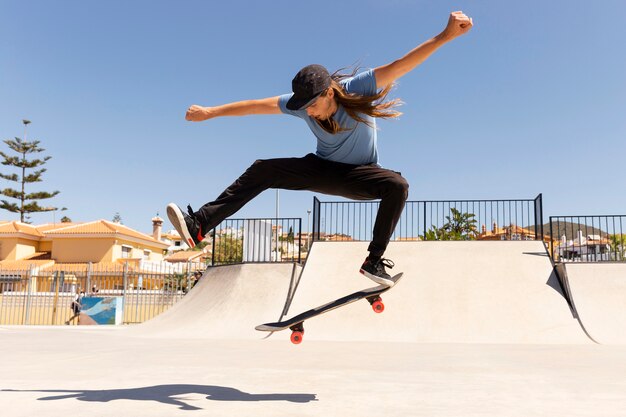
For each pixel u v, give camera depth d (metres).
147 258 44.31
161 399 3.33
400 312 12.02
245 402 3.23
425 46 2.98
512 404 3.25
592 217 14.03
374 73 3.10
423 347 8.87
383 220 3.36
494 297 12.21
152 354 7.20
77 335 12.04
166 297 22.41
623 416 2.87
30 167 51.59
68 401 3.23
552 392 3.79
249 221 15.84
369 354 7.30
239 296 13.68
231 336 11.85
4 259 40.03
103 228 40.16
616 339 10.59
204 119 3.59
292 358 6.59
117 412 2.86
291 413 2.85
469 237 21.03
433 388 3.95
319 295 12.92
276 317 12.52
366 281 13.20
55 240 39.72
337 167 3.30
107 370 5.19
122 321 21.08
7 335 11.89
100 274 23.47
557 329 11.09
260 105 3.48
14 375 4.77
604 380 4.53
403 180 3.27
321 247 14.70
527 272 12.91
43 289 25.45
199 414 2.80
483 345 9.52
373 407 3.09
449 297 12.34
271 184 3.35
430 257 13.70
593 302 11.92
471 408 3.08
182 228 3.12
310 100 2.91
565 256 14.57
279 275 13.98
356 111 3.07
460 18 2.86
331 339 11.16
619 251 14.32
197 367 5.47
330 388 3.91
